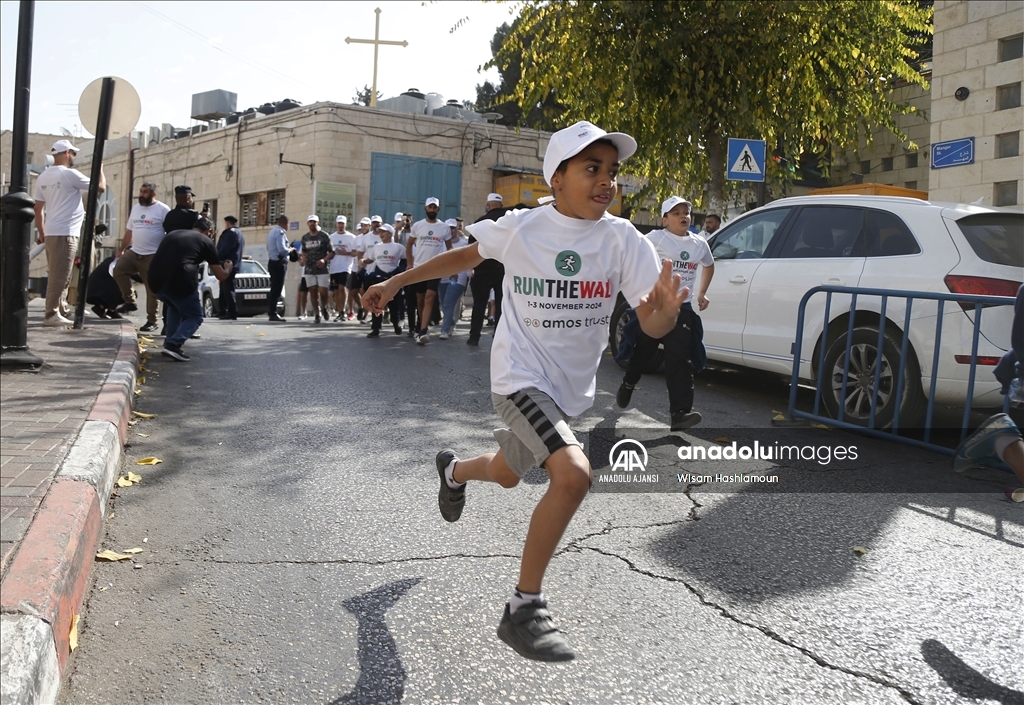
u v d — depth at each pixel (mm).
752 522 4277
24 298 6914
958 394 5668
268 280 20203
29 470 4012
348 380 7879
